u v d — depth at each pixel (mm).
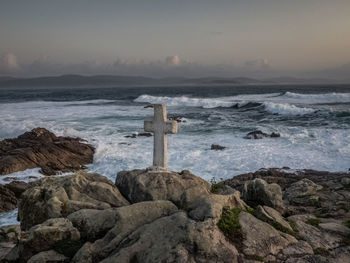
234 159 20234
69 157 21547
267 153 21125
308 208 9930
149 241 5500
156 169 8875
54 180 8812
